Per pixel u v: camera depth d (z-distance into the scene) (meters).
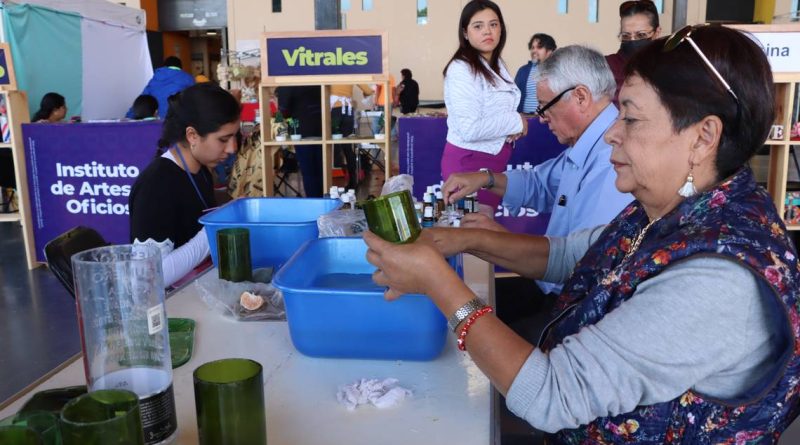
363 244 1.38
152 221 1.93
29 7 7.11
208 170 2.20
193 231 2.03
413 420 0.94
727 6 11.73
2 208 5.96
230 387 0.77
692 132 0.86
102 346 0.82
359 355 1.15
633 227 1.05
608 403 0.80
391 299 1.00
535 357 0.83
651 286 0.81
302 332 1.14
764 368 0.81
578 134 1.92
